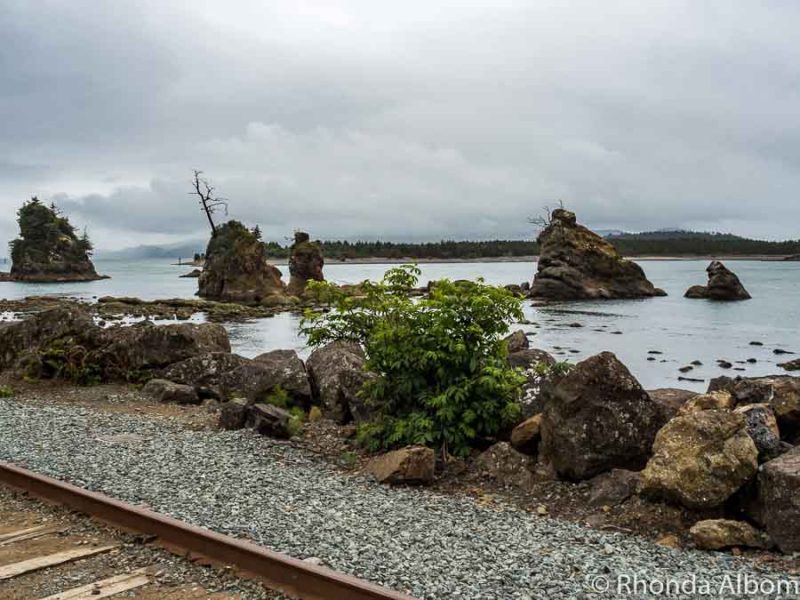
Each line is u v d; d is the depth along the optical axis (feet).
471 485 31.30
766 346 114.52
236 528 22.48
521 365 39.93
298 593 18.20
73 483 27.07
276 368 47.70
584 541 23.30
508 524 24.89
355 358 48.01
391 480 30.35
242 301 229.86
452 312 35.47
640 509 26.91
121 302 205.05
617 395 30.78
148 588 18.53
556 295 227.40
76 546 21.17
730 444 26.27
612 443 30.14
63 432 36.76
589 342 118.01
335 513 24.85
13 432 36.27
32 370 57.11
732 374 87.51
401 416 36.29
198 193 248.11
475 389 34.99
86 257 447.01
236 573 19.27
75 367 57.16
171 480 28.17
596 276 233.55
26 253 423.64
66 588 18.52
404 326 36.50
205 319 167.63
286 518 23.99
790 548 23.29
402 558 20.62
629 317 165.07
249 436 37.91
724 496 25.76
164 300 207.51
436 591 18.40
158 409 48.80
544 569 20.27
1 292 299.38
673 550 23.22
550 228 242.17
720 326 144.46
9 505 24.95
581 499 29.12
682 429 27.32
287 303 218.79
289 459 34.22
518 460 32.27
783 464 24.93
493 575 19.69
